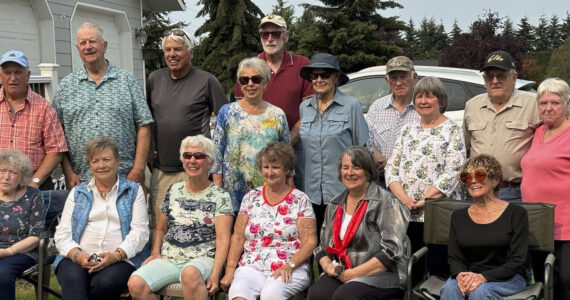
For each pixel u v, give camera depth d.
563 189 3.94
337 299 3.70
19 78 4.56
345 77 4.79
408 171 4.41
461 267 3.82
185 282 3.92
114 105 4.71
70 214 4.28
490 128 4.51
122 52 13.13
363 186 3.98
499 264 3.75
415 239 4.55
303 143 4.67
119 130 4.73
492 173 3.76
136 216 4.31
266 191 4.24
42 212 4.39
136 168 4.78
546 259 3.67
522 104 4.41
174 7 14.28
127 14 13.03
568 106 4.05
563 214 3.95
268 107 4.55
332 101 4.61
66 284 4.01
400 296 3.93
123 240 4.26
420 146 4.39
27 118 4.65
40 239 4.21
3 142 4.64
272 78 5.18
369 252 3.90
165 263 4.14
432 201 4.19
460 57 31.23
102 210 4.26
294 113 5.11
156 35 21.62
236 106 4.55
